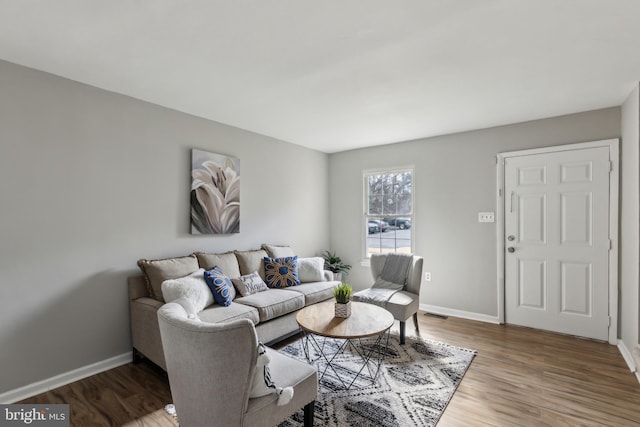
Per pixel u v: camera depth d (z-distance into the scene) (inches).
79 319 98.8
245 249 152.3
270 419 59.0
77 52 81.7
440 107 122.6
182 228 126.7
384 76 95.7
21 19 67.0
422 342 124.3
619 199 121.1
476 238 152.9
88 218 101.0
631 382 94.4
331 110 126.1
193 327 53.9
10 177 86.4
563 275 132.6
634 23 69.0
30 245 89.7
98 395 88.7
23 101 88.7
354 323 92.4
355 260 193.8
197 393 55.7
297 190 181.8
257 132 157.2
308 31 72.3
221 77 96.4
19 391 87.3
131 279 108.8
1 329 84.8
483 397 87.0
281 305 118.3
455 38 75.2
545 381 95.3
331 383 93.7
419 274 136.4
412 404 83.2
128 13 65.3
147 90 106.3
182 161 127.0
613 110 122.6
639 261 99.9
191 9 64.0
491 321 148.6
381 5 63.0
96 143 102.9
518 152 141.7
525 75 95.4
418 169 169.8
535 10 64.6
